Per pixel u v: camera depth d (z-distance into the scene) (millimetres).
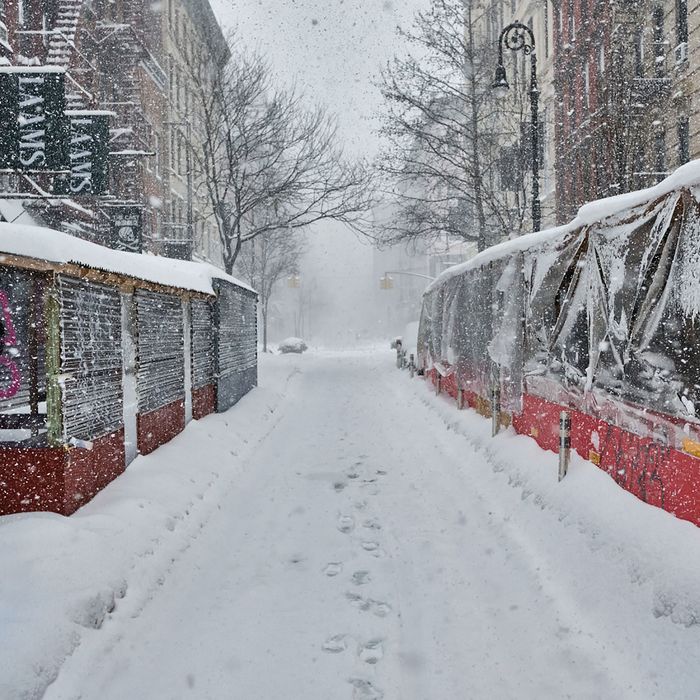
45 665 3996
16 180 16578
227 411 14148
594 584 5121
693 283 4934
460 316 14523
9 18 17312
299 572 5992
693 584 4383
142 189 25766
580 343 7504
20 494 6234
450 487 8797
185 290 10438
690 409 5016
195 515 7453
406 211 27344
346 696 4027
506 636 4723
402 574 5895
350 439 12680
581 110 22812
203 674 4301
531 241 9406
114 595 5051
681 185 5121
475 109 24797
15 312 6762
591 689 4016
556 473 7430
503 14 34562
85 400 6801
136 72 25859
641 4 17750
